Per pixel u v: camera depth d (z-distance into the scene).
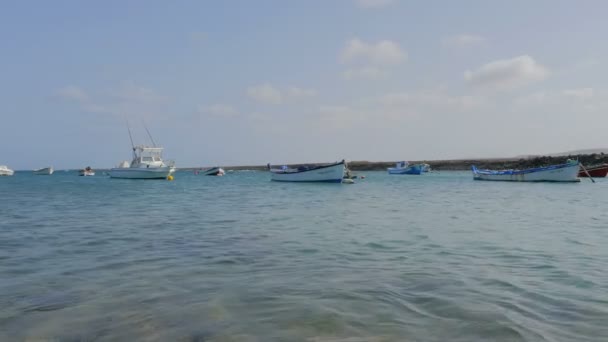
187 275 7.74
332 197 29.41
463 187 43.06
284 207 21.77
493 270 8.10
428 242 11.32
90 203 24.55
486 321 5.33
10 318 5.48
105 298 6.33
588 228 13.92
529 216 17.42
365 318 5.44
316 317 5.47
